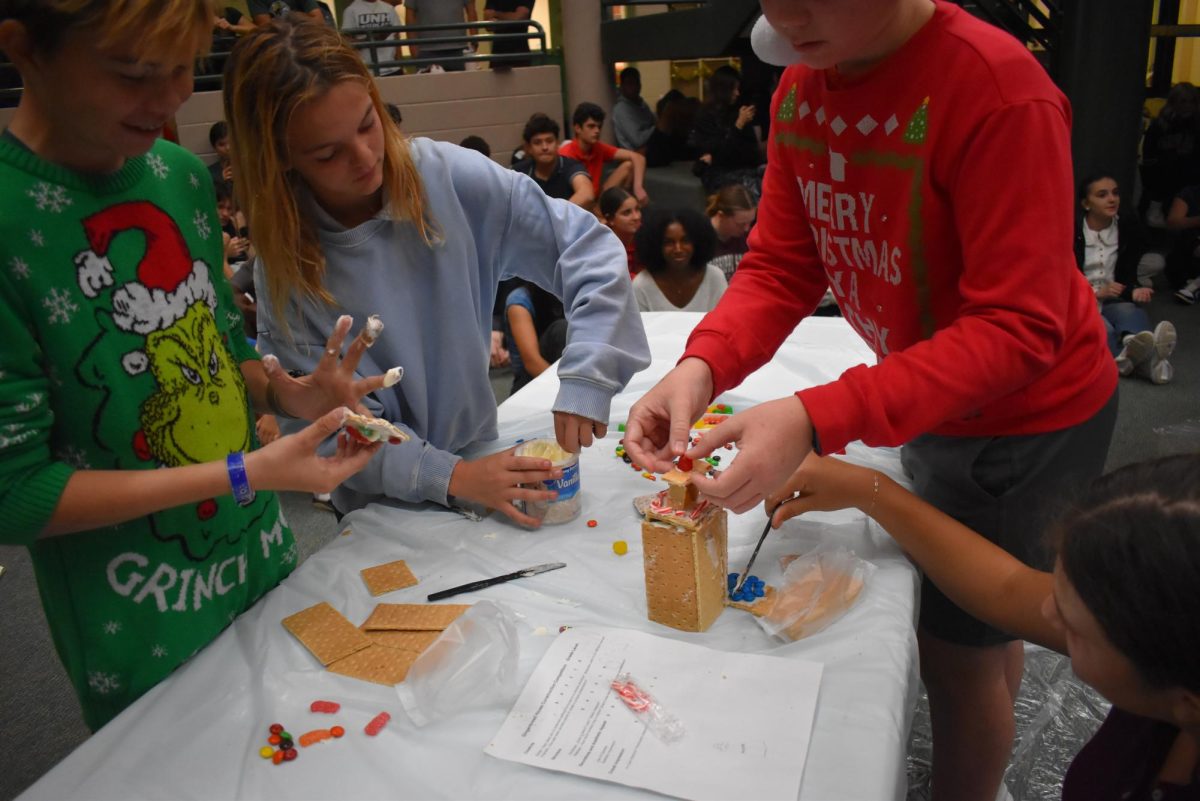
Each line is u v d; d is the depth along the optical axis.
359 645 1.06
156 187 1.04
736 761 0.85
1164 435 3.09
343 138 1.10
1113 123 3.92
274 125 1.10
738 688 0.95
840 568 1.11
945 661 1.32
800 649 1.01
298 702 0.98
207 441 1.08
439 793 0.85
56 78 0.82
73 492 0.90
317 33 1.10
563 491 1.29
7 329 0.88
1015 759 1.67
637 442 1.08
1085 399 1.13
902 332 1.17
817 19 0.89
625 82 6.23
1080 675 0.74
